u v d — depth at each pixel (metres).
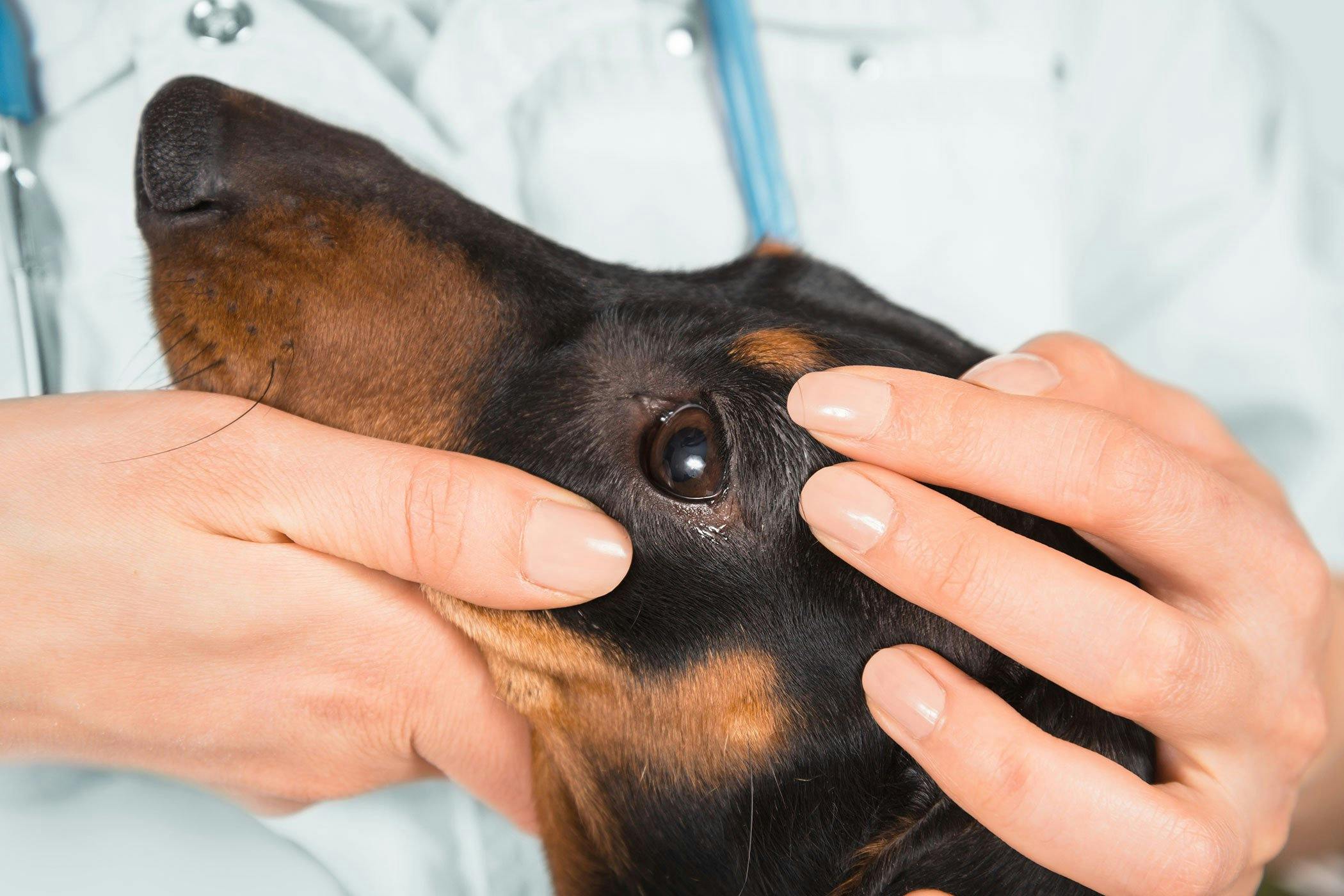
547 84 0.38
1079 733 0.29
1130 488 0.28
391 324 0.31
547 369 0.30
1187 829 0.28
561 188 0.38
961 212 0.40
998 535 0.28
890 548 0.28
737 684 0.30
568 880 0.33
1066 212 0.41
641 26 0.39
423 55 0.38
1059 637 0.28
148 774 0.33
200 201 0.31
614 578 0.29
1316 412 0.42
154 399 0.30
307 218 0.31
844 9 0.40
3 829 0.32
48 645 0.30
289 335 0.31
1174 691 0.28
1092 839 0.28
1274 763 0.30
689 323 0.30
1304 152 0.44
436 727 0.32
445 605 0.31
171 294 0.31
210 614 0.30
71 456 0.30
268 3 0.36
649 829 0.31
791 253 0.34
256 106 0.32
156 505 0.29
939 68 0.40
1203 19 0.42
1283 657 0.30
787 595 0.29
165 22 0.36
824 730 0.30
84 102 0.36
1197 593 0.30
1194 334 0.43
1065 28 0.42
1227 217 0.43
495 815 0.36
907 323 0.33
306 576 0.30
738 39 0.37
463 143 0.37
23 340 0.33
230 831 0.34
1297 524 0.33
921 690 0.28
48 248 0.36
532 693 0.31
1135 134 0.43
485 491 0.29
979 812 0.28
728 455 0.29
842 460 0.29
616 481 0.29
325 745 0.32
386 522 0.29
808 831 0.30
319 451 0.29
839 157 0.39
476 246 0.31
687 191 0.39
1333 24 0.47
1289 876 0.44
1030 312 0.40
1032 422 0.28
